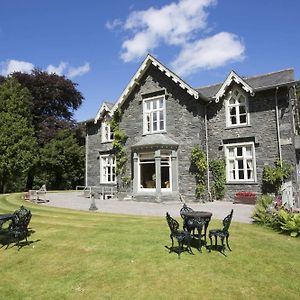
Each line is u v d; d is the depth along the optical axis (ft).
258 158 66.49
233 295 20.74
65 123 139.03
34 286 22.74
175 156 71.41
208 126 73.72
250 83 71.61
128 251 29.12
